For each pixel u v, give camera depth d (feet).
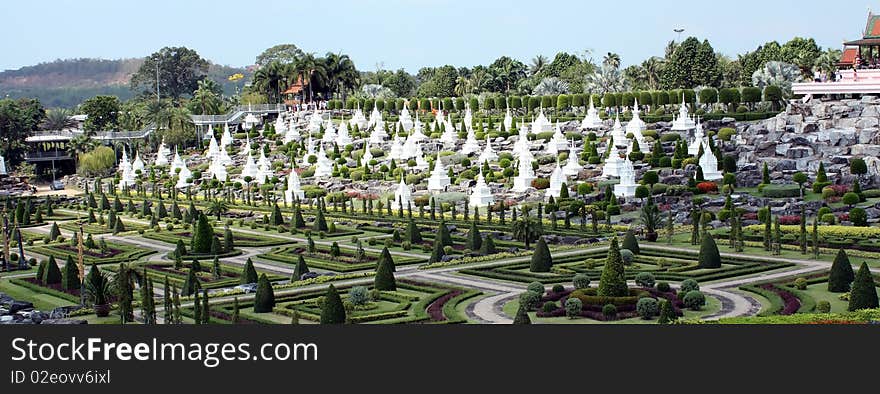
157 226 636.07
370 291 383.86
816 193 590.55
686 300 344.49
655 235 496.64
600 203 595.47
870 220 517.96
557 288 374.43
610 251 344.90
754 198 580.30
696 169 635.25
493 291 390.63
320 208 653.71
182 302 390.83
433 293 389.39
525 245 501.15
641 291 350.43
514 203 643.86
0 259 517.55
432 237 543.80
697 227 481.46
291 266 479.82
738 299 360.28
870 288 323.16
